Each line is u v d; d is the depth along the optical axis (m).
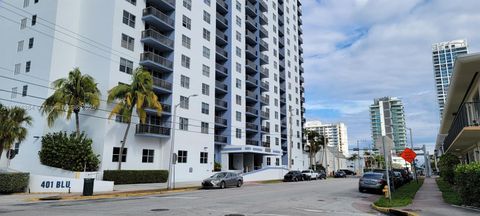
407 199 18.50
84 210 14.68
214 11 54.78
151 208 15.38
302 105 88.75
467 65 17.23
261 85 66.94
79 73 34.09
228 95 56.66
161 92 43.69
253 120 64.81
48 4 39.31
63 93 33.19
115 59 38.19
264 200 19.59
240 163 57.06
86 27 40.09
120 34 39.06
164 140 43.31
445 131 39.16
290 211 14.81
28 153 36.31
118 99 37.59
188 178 44.59
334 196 23.03
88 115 37.62
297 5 93.50
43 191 25.25
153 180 38.41
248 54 64.75
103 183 27.06
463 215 12.70
